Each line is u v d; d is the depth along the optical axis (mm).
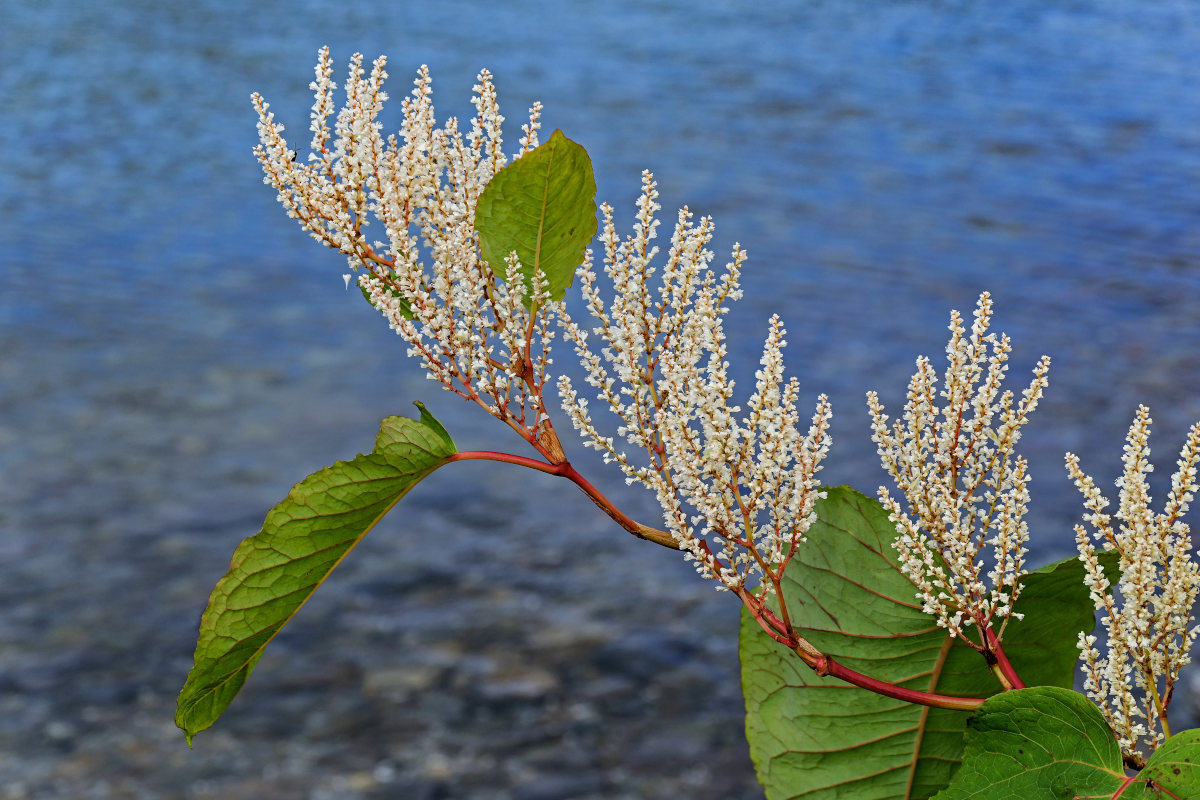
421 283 1175
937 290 17266
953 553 1068
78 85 33562
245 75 34438
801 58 39156
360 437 13023
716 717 8086
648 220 1081
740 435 1017
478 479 12312
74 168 25312
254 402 14047
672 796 7184
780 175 24438
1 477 11883
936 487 1059
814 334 15477
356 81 1139
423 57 36656
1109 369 14102
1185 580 938
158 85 33531
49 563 10273
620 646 9023
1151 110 29906
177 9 47344
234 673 1170
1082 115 29688
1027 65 36938
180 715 1163
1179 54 37969
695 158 25906
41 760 7523
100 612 9492
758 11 50156
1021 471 1035
